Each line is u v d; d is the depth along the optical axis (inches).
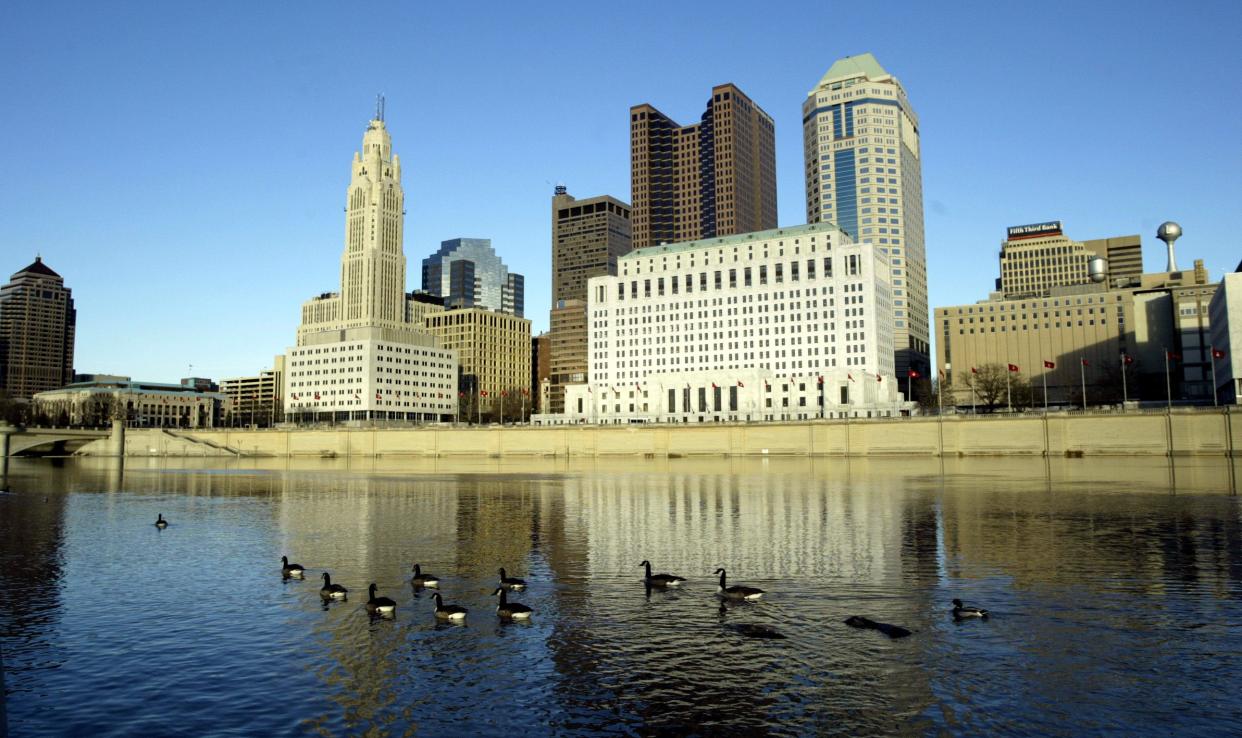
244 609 1612.9
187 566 2090.3
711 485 4534.9
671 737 997.2
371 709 1095.6
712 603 1611.7
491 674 1219.2
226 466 7819.9
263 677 1219.2
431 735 1013.8
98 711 1097.4
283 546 2386.8
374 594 1660.9
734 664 1249.4
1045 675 1186.0
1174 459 6146.7
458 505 3543.3
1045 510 3014.3
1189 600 1594.5
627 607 1587.1
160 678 1219.9
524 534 2578.7
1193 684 1147.3
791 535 2470.5
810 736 995.9
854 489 4084.6
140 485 5108.3
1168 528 2519.7
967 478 4776.1
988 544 2252.7
